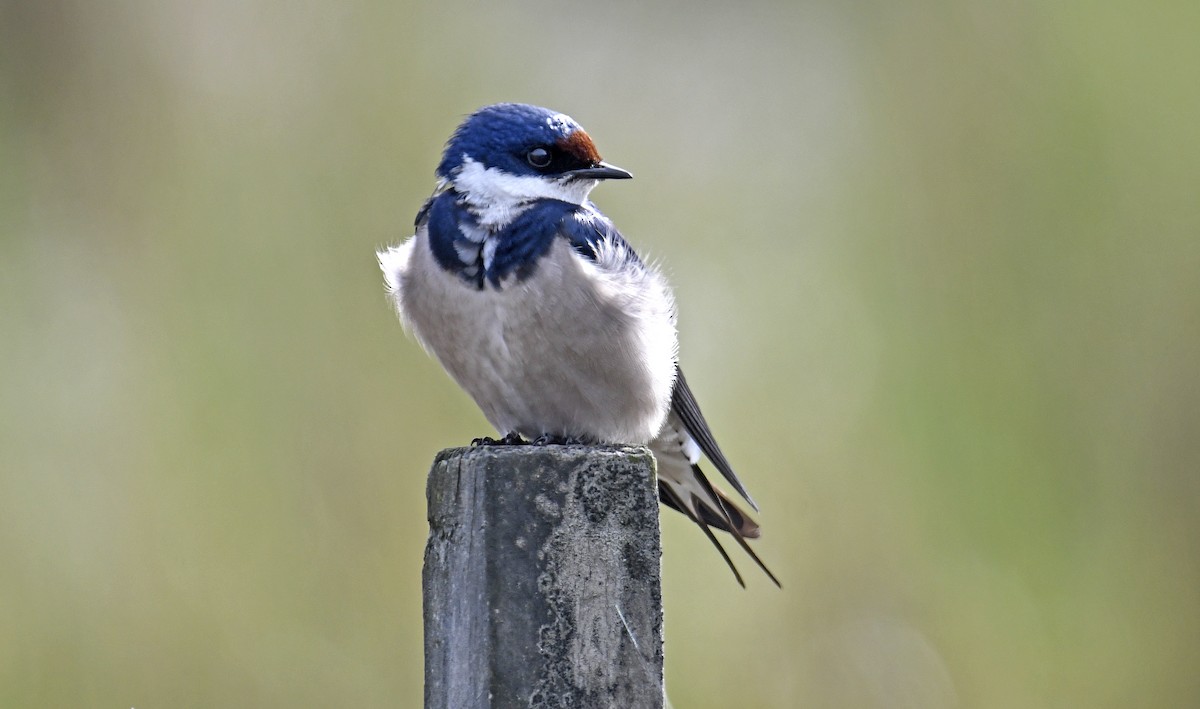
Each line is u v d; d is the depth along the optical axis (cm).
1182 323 1444
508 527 499
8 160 1386
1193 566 1380
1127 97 1465
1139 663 1348
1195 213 1458
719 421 1431
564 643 496
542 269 736
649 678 498
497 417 791
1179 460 1420
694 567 1332
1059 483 1386
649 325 754
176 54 1415
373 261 1341
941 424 1401
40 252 1365
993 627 1322
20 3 1405
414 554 1259
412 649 1238
